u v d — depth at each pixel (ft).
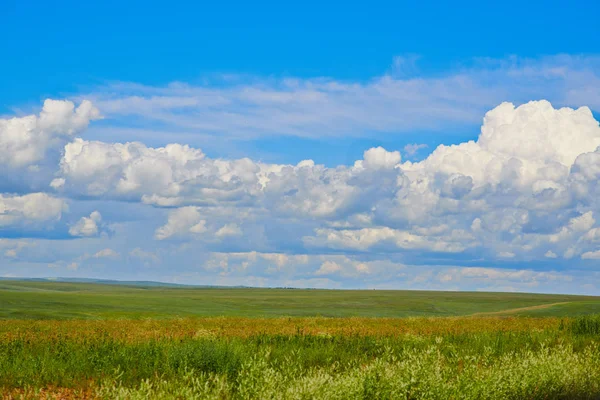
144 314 229.45
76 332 110.52
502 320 157.89
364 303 444.96
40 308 246.88
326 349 80.33
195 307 337.72
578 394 46.26
